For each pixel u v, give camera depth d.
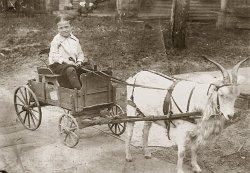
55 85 3.93
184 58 3.79
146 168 3.20
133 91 3.50
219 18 7.65
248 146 3.96
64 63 3.61
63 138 3.64
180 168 3.22
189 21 6.02
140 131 4.07
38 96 4.18
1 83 4.25
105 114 3.81
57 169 3.04
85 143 3.56
